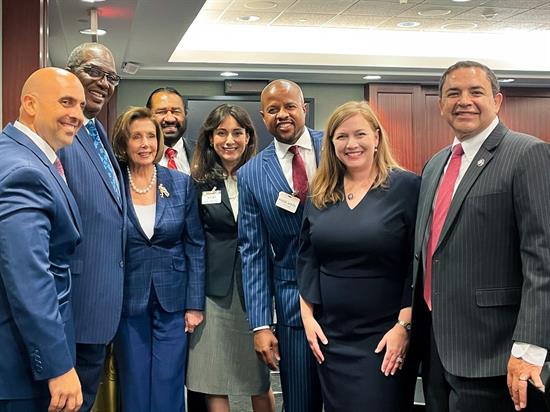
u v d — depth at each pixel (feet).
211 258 9.57
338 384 7.97
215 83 27.35
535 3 20.66
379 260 7.82
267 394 9.93
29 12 11.13
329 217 8.01
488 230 6.87
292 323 8.77
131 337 8.95
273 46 24.77
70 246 6.87
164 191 9.27
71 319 6.98
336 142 7.98
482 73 7.21
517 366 6.43
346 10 21.49
